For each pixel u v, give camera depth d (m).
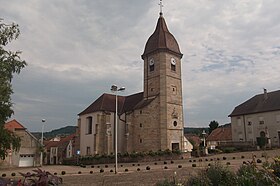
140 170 22.83
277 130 44.31
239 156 30.02
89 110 44.94
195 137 67.00
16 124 44.47
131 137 39.12
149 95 40.28
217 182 7.79
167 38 41.00
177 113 39.06
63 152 61.25
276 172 7.62
